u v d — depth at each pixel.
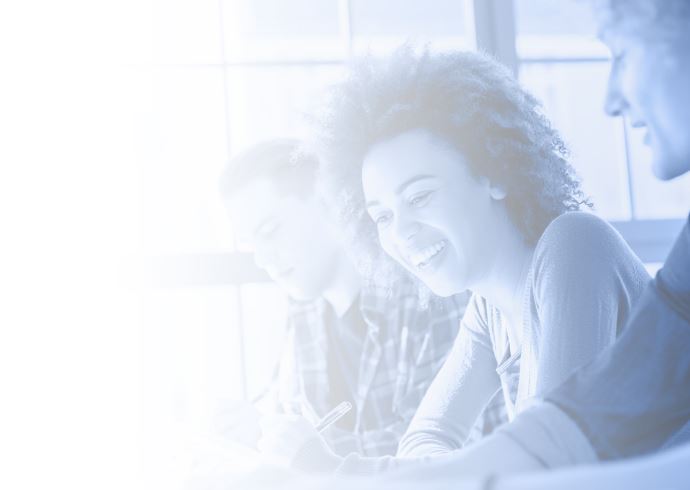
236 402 1.71
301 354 2.16
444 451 1.38
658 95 0.65
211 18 3.20
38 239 2.78
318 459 1.32
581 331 1.05
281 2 4.65
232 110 3.23
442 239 1.18
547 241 1.14
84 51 2.96
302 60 3.22
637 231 2.99
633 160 3.55
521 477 0.49
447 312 1.98
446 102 1.20
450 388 1.46
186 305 2.97
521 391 1.18
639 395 0.68
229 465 1.45
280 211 2.08
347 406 1.55
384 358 2.03
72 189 2.86
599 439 0.67
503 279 1.22
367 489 0.52
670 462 0.48
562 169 1.30
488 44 2.99
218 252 2.78
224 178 2.12
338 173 1.36
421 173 1.18
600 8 0.67
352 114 1.26
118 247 2.93
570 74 4.05
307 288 2.10
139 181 3.03
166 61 3.13
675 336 0.68
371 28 4.69
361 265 1.48
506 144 1.20
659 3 0.64
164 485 1.55
